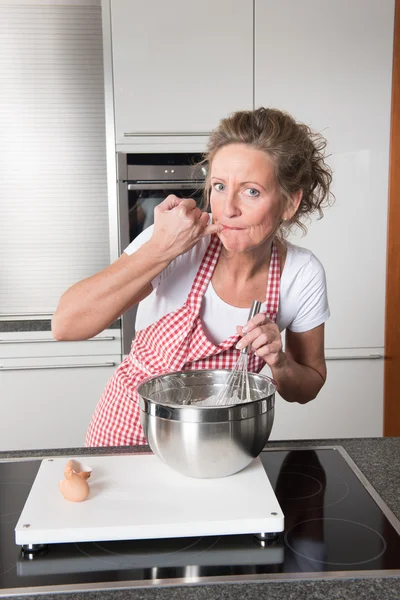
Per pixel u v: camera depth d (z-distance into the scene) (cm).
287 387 117
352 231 252
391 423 252
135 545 79
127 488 89
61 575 73
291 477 99
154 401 89
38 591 70
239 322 119
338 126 247
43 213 273
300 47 242
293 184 102
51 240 274
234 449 88
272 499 85
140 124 244
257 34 241
